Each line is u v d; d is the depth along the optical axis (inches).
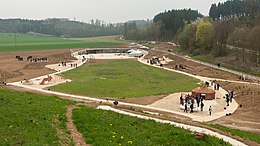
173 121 1323.8
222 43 5861.2
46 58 6338.6
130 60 6432.1
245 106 2365.9
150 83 3599.9
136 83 3553.2
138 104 2390.5
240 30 5502.0
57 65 5487.2
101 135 953.5
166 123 1210.0
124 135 970.7
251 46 4662.9
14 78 3912.4
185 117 2018.9
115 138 928.9
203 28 6560.0
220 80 3678.6
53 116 1154.7
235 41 5595.5
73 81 3622.0
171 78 4020.7
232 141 1066.1
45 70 4758.9
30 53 7190.0
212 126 1390.3
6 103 1275.8
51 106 1365.7
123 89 3179.1
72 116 1216.8
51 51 7775.6
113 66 5310.0
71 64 5556.1
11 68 4805.6
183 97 2637.8
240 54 5221.5
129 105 2329.0
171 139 957.8
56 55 7003.0
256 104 2362.2
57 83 3489.2
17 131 891.4
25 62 5629.9
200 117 2031.3
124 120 1189.7
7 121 976.9
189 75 4247.0
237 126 1763.0
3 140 797.2
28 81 3516.2
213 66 4940.9
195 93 2682.1
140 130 1056.8
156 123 1184.8
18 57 6254.9
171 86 3393.2
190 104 2333.9
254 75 4062.5
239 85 3147.1
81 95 2812.5
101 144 866.1
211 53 6112.2
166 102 2481.5
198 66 5073.8
